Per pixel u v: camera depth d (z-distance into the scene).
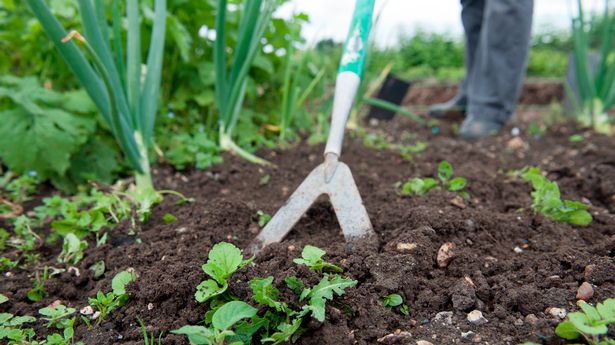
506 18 1.47
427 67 3.53
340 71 0.81
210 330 0.59
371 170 1.19
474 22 1.65
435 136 1.63
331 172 0.78
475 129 1.58
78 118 1.10
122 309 0.68
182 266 0.70
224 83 1.13
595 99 1.66
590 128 1.65
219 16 1.02
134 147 0.95
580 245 0.79
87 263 0.78
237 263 0.64
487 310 0.67
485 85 1.59
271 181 1.11
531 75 3.44
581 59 1.67
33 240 0.85
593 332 0.51
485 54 1.55
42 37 1.23
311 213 0.87
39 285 0.75
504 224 0.84
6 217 0.94
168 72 1.36
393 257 0.71
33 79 1.11
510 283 0.69
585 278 0.69
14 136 1.03
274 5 1.03
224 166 1.15
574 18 1.67
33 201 1.04
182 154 1.16
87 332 0.65
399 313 0.66
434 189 0.93
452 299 0.66
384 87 1.78
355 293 0.65
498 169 1.24
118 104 0.91
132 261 0.75
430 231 0.76
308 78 1.55
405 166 1.22
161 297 0.67
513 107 1.62
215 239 0.81
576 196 1.05
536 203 0.88
